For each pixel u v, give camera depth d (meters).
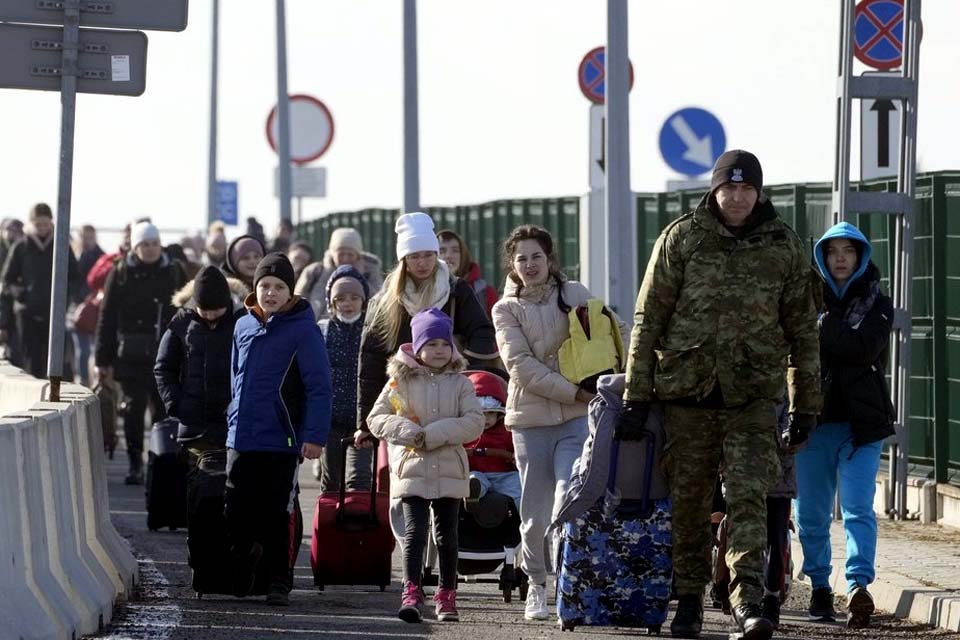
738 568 26.06
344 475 32.88
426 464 29.11
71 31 33.19
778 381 26.55
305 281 52.53
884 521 41.06
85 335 70.25
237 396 30.50
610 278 47.66
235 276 43.31
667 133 54.81
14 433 23.80
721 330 26.48
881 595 31.61
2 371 45.56
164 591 31.89
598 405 27.89
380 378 31.19
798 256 26.69
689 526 27.45
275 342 30.36
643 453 27.81
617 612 27.89
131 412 52.34
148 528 41.41
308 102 86.00
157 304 52.03
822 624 29.92
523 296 30.09
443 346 29.17
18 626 22.62
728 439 26.64
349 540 31.58
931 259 42.22
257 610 29.72
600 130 49.78
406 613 28.69
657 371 26.92
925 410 42.69
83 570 27.47
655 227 60.50
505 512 30.97
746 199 26.31
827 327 29.72
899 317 41.28
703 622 29.61
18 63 33.16
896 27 44.06
